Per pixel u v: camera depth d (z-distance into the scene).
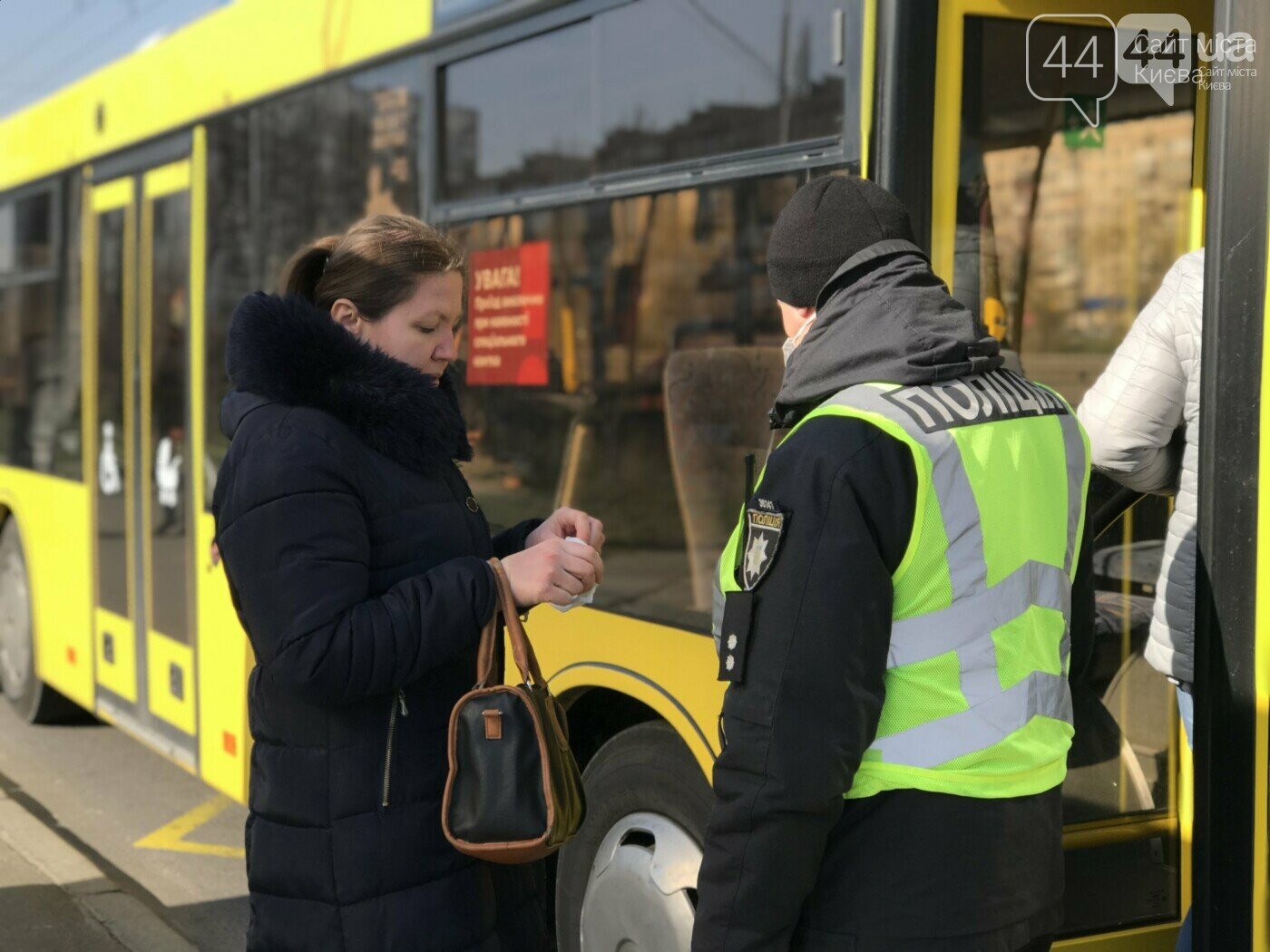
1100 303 2.84
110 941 3.93
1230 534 2.13
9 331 6.64
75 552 5.80
